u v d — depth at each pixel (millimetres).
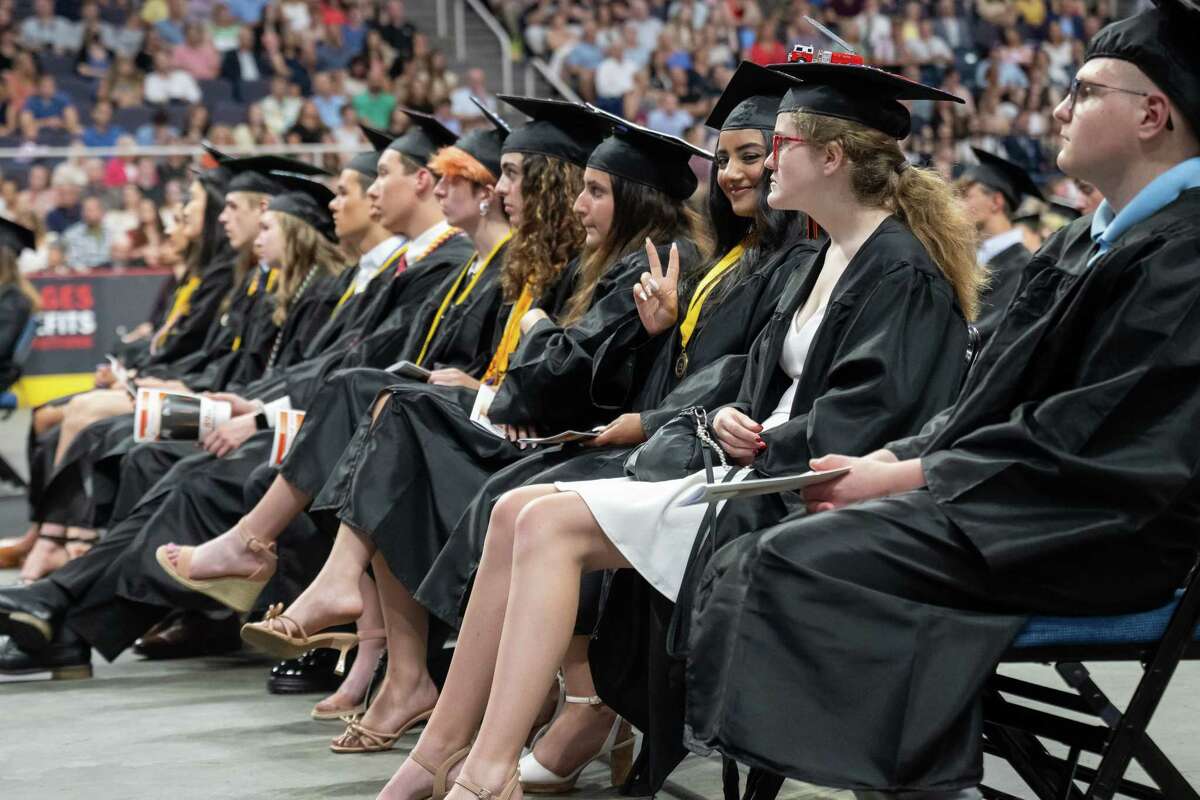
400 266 6055
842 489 2875
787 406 3457
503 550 3389
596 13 19719
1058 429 2678
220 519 5523
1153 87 2791
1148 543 2723
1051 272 2953
